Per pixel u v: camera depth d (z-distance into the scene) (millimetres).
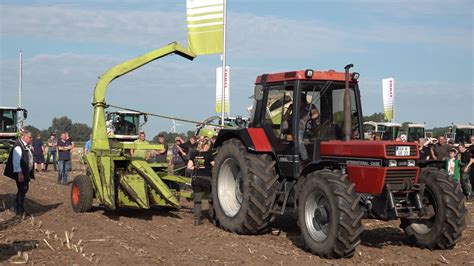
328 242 6430
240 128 8375
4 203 10938
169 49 10477
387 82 22078
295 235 7977
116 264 5973
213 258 6359
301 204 6961
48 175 18938
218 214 8398
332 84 7797
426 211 7121
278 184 7797
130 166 9594
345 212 6281
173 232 8102
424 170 7312
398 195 6848
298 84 7602
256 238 7711
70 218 9094
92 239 7344
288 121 7719
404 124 25609
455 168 13078
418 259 6574
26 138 9516
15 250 6562
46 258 6176
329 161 6848
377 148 6570
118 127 24641
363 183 6719
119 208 10273
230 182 8516
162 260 6191
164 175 10133
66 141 15562
